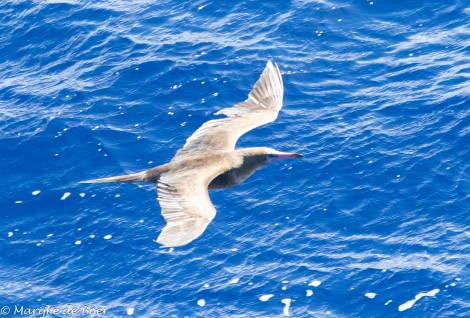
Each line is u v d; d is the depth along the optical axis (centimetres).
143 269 3594
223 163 1627
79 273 3612
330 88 4412
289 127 4175
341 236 3659
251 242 3659
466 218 3675
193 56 4634
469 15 4781
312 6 4928
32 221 3853
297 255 3581
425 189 3822
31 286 3575
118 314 3416
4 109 4428
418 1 4903
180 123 4244
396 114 4206
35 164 4106
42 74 4681
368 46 4662
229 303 3406
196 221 1412
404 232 3644
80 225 3806
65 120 4300
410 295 3350
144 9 5056
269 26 4834
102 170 4041
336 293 3400
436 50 4584
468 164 3897
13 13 5075
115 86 4500
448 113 4156
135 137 4188
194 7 5028
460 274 3416
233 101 4353
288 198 3838
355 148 4031
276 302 3384
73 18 5000
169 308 3416
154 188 3950
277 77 1862
